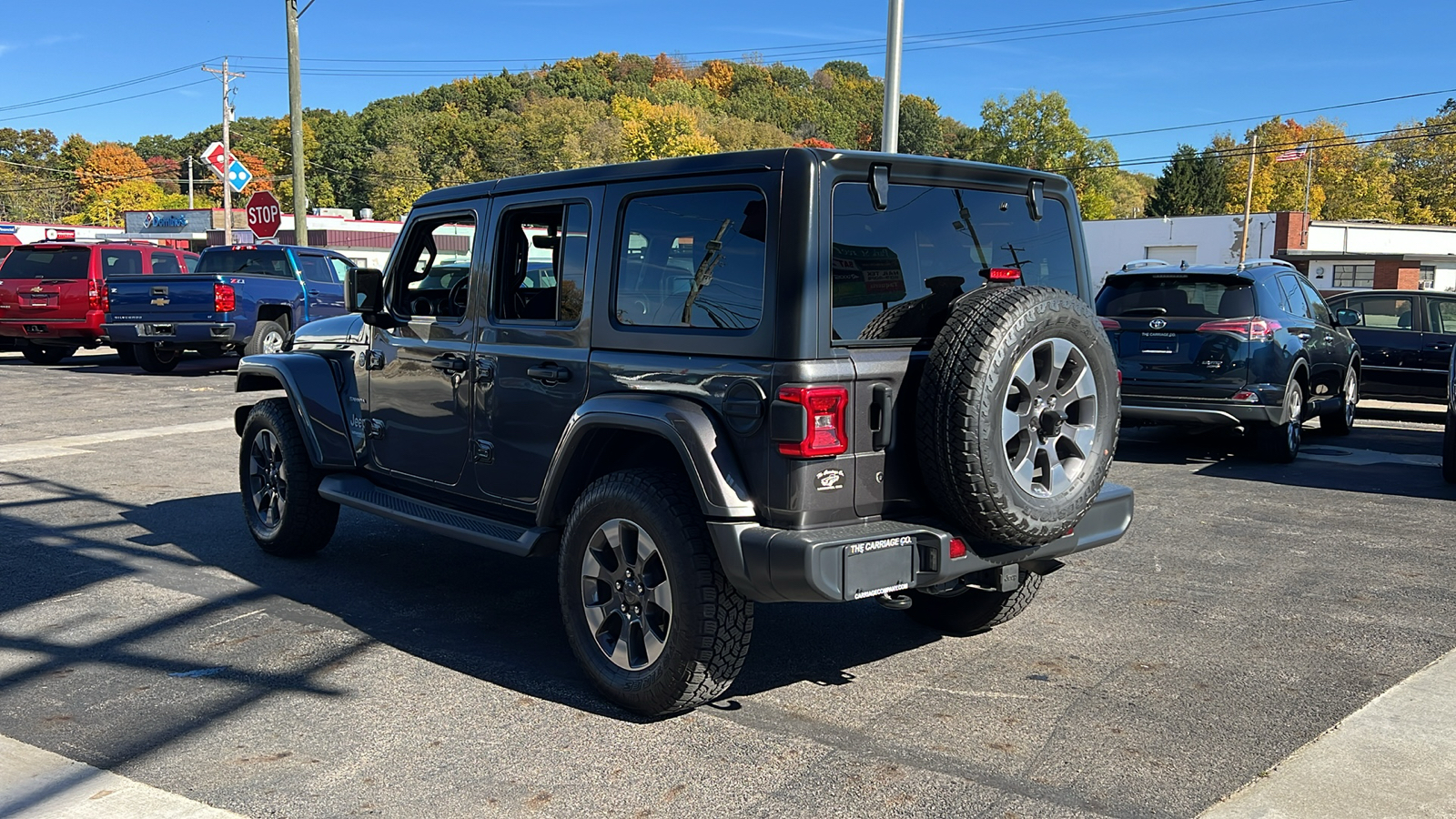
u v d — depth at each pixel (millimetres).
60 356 18469
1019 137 102188
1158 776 3430
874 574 3533
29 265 17172
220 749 3617
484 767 3488
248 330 15516
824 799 3270
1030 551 3980
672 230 3900
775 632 4938
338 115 131250
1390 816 3154
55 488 7988
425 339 5012
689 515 3721
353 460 5652
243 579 5691
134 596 5367
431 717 3902
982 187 4133
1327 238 55344
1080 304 3803
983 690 4203
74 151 140250
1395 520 7273
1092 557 6273
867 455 3641
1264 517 7344
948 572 3699
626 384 4000
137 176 140000
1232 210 109125
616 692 3916
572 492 4266
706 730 3803
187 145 157500
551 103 144875
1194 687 4227
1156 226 59500
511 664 4465
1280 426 9297
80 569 5844
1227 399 9125
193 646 4652
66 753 3570
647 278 3982
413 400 5137
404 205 124875
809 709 4008
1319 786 3354
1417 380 12641
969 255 4078
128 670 4363
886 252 3754
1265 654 4613
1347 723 3857
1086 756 3582
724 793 3312
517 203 4539
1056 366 3723
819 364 3492
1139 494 8117
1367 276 55594
